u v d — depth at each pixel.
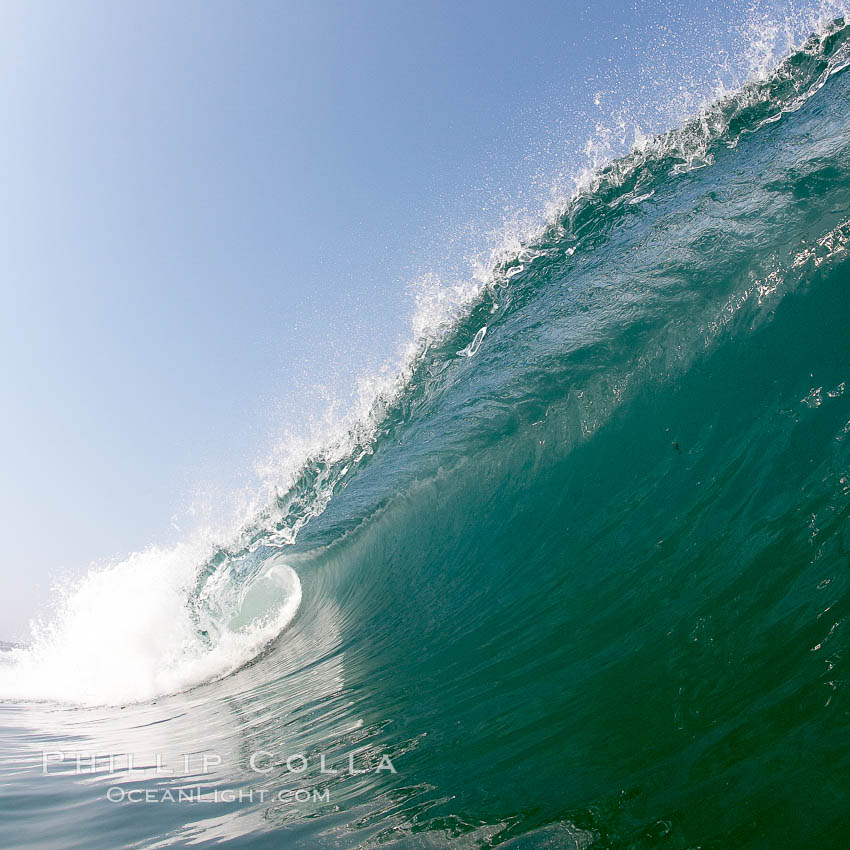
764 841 1.97
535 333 7.76
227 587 10.36
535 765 2.93
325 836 2.80
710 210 6.64
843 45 7.69
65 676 9.45
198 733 5.45
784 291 5.14
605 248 8.02
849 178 5.65
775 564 3.44
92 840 3.02
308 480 10.67
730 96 8.31
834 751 2.16
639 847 2.16
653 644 3.49
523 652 4.31
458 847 2.49
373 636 6.53
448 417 8.33
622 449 5.81
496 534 6.59
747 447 4.57
